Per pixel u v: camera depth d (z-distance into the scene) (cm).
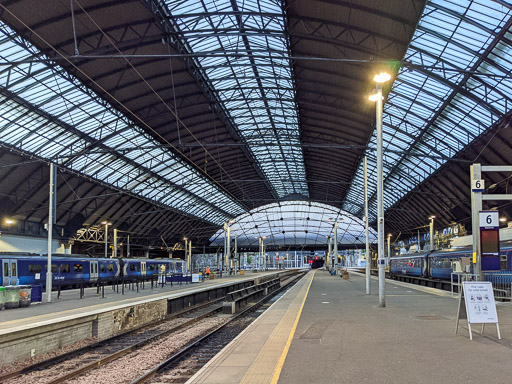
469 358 870
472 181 1852
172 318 2495
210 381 798
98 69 3444
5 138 3922
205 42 3488
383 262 1919
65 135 4347
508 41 2545
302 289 3309
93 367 1284
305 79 3966
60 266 4094
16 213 4956
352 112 4403
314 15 2891
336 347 1011
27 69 3212
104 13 2825
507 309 1681
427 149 4741
